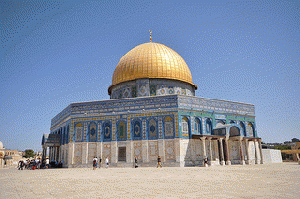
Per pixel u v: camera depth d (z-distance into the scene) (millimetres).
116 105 36188
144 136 34031
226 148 34406
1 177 19328
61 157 40969
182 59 44125
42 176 19578
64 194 9609
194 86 44594
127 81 40719
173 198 8086
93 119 36500
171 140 33062
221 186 10852
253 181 12547
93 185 12453
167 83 40125
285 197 7855
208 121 36688
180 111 33906
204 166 30828
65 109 40844
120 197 8609
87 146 35656
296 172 18156
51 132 50969
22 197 9070
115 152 34531
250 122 41531
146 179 14977
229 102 39562
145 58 40625
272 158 42844
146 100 35250
